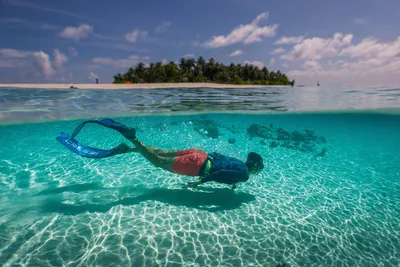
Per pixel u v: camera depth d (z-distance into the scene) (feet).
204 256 11.36
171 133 35.60
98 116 41.16
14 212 14.16
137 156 25.91
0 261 10.36
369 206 16.94
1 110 35.35
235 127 43.73
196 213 14.98
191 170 15.34
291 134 38.34
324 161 26.68
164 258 11.08
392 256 12.17
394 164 26.17
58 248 11.32
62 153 25.99
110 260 10.77
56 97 49.85
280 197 17.76
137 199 16.43
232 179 15.11
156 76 279.49
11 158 23.85
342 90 84.94
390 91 74.28
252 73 334.44
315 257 11.79
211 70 299.38
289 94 76.23
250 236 13.03
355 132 48.26
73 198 16.21
